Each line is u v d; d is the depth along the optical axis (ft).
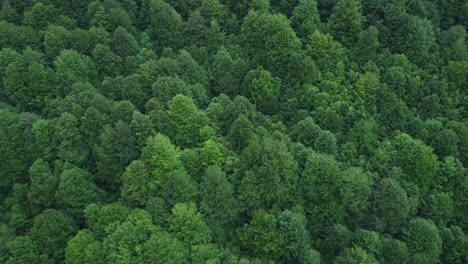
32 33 337.31
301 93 290.56
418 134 276.00
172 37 333.01
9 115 279.90
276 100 293.02
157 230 224.74
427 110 290.15
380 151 261.65
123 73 317.01
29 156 275.18
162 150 240.12
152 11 340.39
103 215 232.12
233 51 316.40
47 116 293.84
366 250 223.92
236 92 302.86
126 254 215.51
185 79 297.12
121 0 354.74
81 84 289.33
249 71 299.79
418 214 252.42
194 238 223.51
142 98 286.66
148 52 317.42
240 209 236.84
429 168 255.70
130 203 240.32
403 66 300.81
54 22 349.82
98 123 267.39
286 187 240.94
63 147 265.13
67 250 225.56
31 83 299.79
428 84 297.53
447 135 268.41
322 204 242.78
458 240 237.86
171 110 263.29
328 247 236.63
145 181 239.50
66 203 249.55
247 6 343.46
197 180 247.50
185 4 352.49
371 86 286.25
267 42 308.40
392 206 236.22
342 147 263.70
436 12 333.42
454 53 309.42
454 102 293.84
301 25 322.96
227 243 232.12
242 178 242.78
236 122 260.01
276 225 228.84
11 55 309.22
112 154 258.16
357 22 318.04
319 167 241.14
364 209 241.96
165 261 214.69
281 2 346.74
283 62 305.53
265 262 219.41
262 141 246.06
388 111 283.59
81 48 322.75
